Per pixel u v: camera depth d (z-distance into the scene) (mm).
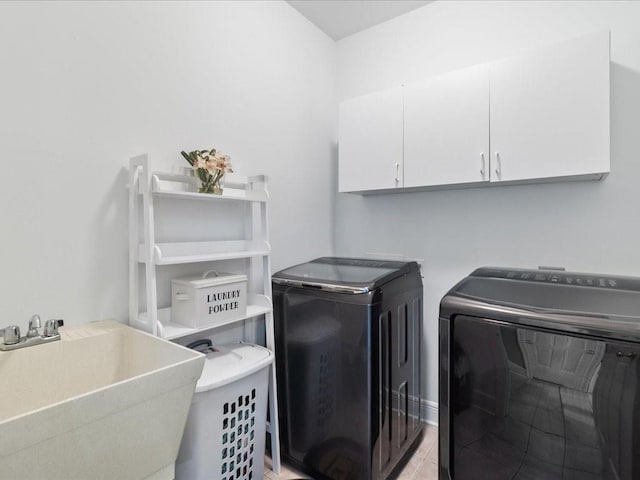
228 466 1345
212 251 1675
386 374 1563
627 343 1005
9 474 671
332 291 1533
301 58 2277
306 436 1647
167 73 1525
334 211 2602
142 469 928
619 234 1644
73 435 755
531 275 1584
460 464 1278
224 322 1456
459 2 2070
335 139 2600
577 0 1728
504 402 1194
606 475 1044
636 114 1597
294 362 1683
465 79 1733
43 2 1160
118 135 1359
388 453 1589
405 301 1766
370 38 2434
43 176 1168
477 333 1237
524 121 1574
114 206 1351
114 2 1346
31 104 1138
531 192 1868
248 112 1911
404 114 1927
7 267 1097
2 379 984
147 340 1187
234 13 1829
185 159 1582
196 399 1229
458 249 2105
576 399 1080
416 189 2084
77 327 1238
